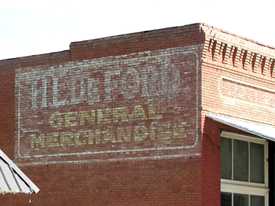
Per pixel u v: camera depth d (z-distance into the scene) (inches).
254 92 948.6
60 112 987.9
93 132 948.6
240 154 929.5
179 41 875.4
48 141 998.4
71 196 962.7
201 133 845.8
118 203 910.4
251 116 936.3
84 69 966.4
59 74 994.7
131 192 899.4
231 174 909.8
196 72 857.5
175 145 865.5
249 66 940.0
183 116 863.1
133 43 919.0
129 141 909.8
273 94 986.7
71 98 976.9
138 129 902.4
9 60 1058.7
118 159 917.8
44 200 993.5
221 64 887.7
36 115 1015.6
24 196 1015.6
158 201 872.3
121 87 925.2
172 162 865.5
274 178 971.9
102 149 936.3
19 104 1038.4
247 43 928.3
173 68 878.4
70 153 970.7
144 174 889.5
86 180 949.2
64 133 981.2
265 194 966.4
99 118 944.3
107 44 945.5
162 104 882.8
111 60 938.7
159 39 894.4
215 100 872.9
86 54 966.4
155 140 884.6
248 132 859.4
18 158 1030.4
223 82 889.5
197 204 838.5
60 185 977.5
